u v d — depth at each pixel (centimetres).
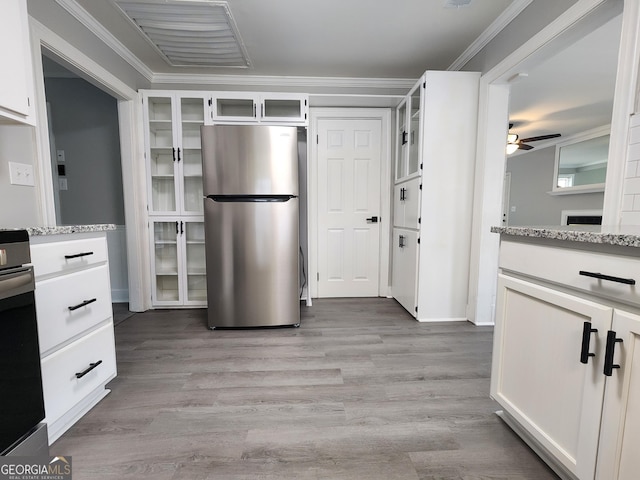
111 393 154
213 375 172
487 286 247
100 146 298
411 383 164
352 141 323
